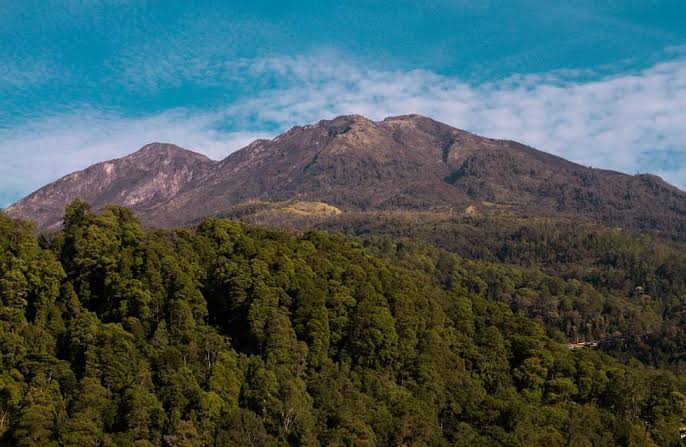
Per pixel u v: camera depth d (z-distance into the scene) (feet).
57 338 337.11
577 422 368.89
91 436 279.69
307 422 313.94
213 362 334.65
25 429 277.44
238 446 294.05
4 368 308.19
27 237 373.20
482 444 335.26
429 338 395.34
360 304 384.06
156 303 354.54
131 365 318.45
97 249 378.73
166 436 289.53
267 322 359.05
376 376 365.40
